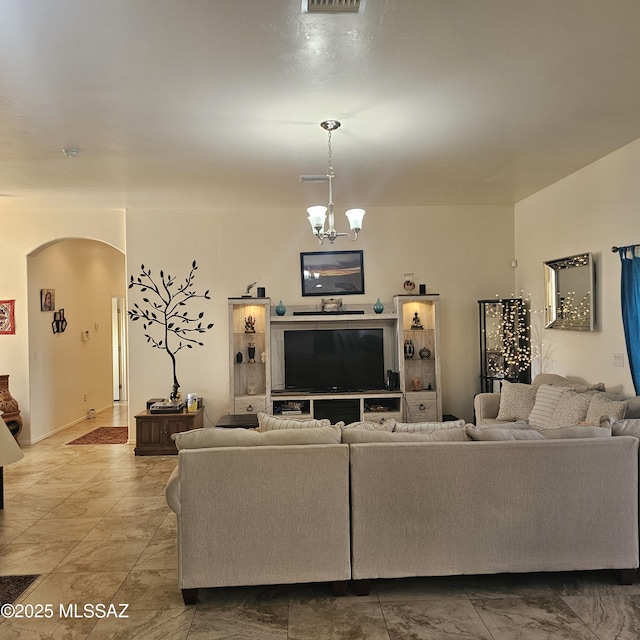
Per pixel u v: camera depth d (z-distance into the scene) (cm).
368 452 270
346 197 582
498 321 627
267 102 318
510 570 274
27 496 442
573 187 492
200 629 245
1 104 314
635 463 278
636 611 256
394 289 633
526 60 273
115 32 238
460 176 500
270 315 598
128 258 621
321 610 261
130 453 589
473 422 633
